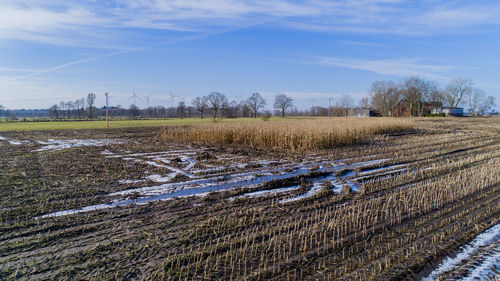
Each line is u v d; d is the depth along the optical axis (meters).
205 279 4.11
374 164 12.33
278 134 17.91
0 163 12.02
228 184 9.12
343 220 6.30
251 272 4.29
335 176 10.42
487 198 7.80
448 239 5.43
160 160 12.85
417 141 20.67
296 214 6.67
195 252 4.86
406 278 4.18
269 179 9.81
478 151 16.09
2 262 4.49
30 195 7.72
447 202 7.51
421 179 10.00
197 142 19.78
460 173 10.74
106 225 5.89
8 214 6.38
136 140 20.98
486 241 5.34
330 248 5.05
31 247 4.96
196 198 7.68
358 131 20.14
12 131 29.06
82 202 7.23
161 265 4.45
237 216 6.46
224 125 21.89
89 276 4.15
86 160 12.80
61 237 5.34
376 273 4.30
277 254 4.83
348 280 4.12
